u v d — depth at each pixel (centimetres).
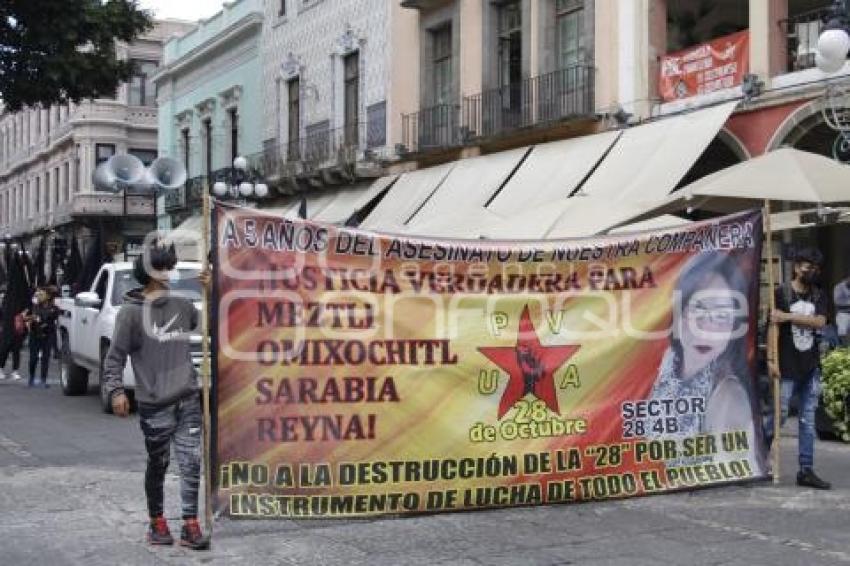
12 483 847
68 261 2312
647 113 1725
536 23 1964
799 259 832
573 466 752
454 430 720
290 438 677
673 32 1836
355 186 2539
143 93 4878
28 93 1805
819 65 1071
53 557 617
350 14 2623
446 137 2208
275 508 668
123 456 988
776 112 1498
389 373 703
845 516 720
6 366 2145
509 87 2044
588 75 1827
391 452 702
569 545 640
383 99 2475
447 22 2264
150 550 631
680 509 740
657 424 786
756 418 831
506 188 1895
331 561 604
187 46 3709
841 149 1398
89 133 4716
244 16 3172
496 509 731
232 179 2292
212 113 3494
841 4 1066
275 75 3022
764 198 1023
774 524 696
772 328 824
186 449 637
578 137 1844
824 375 1077
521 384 739
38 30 1728
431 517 711
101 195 4550
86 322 1441
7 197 6391
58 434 1134
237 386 663
